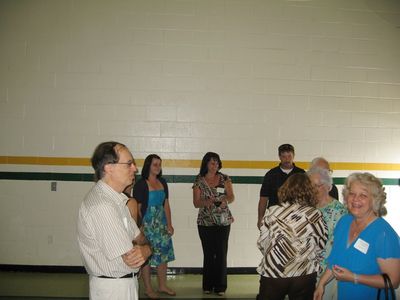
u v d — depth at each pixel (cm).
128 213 221
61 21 586
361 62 616
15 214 586
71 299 474
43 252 587
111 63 589
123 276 207
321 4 608
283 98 604
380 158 619
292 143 606
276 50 602
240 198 600
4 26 582
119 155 210
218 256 490
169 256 480
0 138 584
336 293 270
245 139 600
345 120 614
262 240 279
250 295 503
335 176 611
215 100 596
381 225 222
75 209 589
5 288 511
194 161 596
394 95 621
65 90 587
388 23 618
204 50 594
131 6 588
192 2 592
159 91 592
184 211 595
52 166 588
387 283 212
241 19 597
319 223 268
